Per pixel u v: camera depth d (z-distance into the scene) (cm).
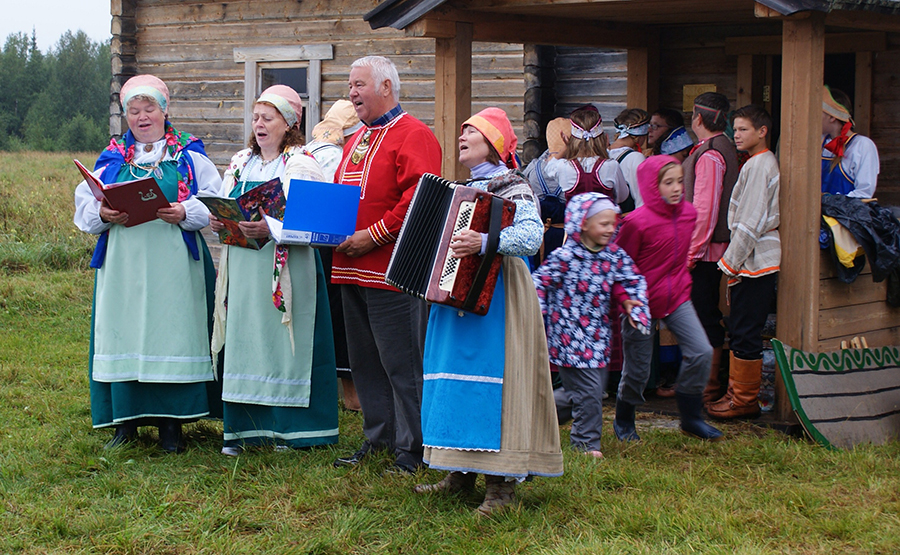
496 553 344
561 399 483
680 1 578
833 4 478
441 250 357
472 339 370
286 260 454
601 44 716
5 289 927
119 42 1063
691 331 485
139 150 479
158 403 467
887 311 581
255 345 462
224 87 1019
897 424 535
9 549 350
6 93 10769
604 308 465
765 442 493
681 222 478
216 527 376
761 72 743
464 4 594
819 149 514
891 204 699
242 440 470
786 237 523
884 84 696
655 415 576
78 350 733
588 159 584
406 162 418
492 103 848
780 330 530
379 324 428
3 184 1961
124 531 363
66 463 448
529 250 360
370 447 459
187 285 469
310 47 956
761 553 339
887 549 354
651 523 374
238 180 473
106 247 470
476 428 366
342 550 352
